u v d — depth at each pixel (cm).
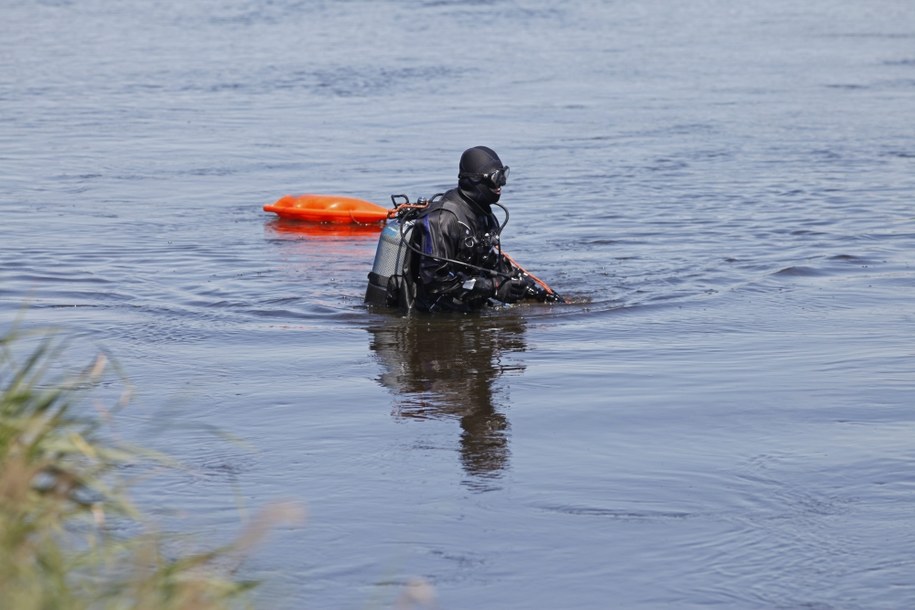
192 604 1102
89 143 5919
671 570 1585
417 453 2005
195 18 12506
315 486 1855
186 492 1811
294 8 13375
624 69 8794
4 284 3272
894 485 1844
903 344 2639
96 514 1256
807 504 1781
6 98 7444
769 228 3972
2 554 1087
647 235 3903
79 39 10856
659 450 2006
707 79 8231
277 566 1579
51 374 2380
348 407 2250
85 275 3394
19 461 1180
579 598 1514
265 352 2641
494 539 1675
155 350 2644
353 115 6806
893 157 5344
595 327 2841
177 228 4119
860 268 3416
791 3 14750
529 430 2116
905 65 8850
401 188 4884
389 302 3039
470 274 2980
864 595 1520
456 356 2606
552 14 13025
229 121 6619
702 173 5031
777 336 2731
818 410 2197
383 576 1565
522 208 4384
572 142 5856
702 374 2441
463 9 13275
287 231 4106
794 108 6875
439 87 7900
